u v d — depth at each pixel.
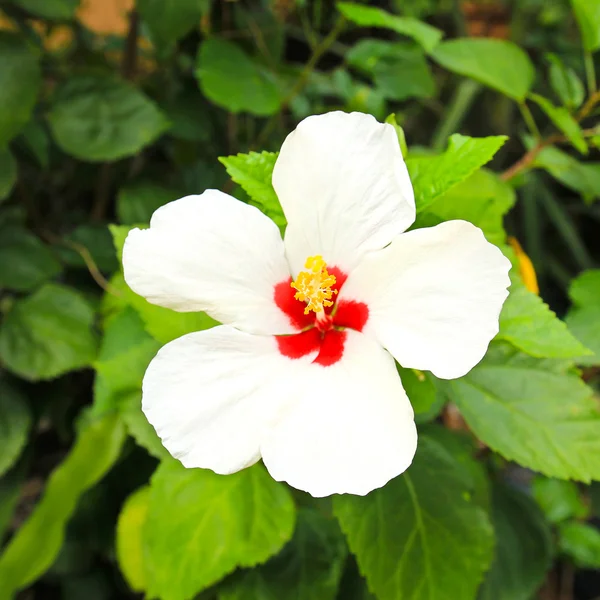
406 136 0.70
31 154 0.45
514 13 0.68
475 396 0.26
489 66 0.35
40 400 0.41
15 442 0.39
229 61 0.39
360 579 0.31
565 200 0.72
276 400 0.22
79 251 0.40
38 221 0.47
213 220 0.22
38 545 0.34
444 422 0.47
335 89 0.46
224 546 0.26
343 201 0.22
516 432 0.26
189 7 0.36
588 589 0.58
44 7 0.39
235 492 0.26
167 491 0.27
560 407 0.26
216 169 0.45
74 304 0.38
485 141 0.23
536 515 0.38
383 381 0.21
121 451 0.35
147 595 0.26
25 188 0.46
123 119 0.39
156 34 0.37
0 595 0.34
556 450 0.26
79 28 0.48
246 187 0.24
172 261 0.21
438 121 0.70
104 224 0.43
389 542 0.25
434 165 0.23
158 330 0.26
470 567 0.25
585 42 0.33
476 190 0.30
